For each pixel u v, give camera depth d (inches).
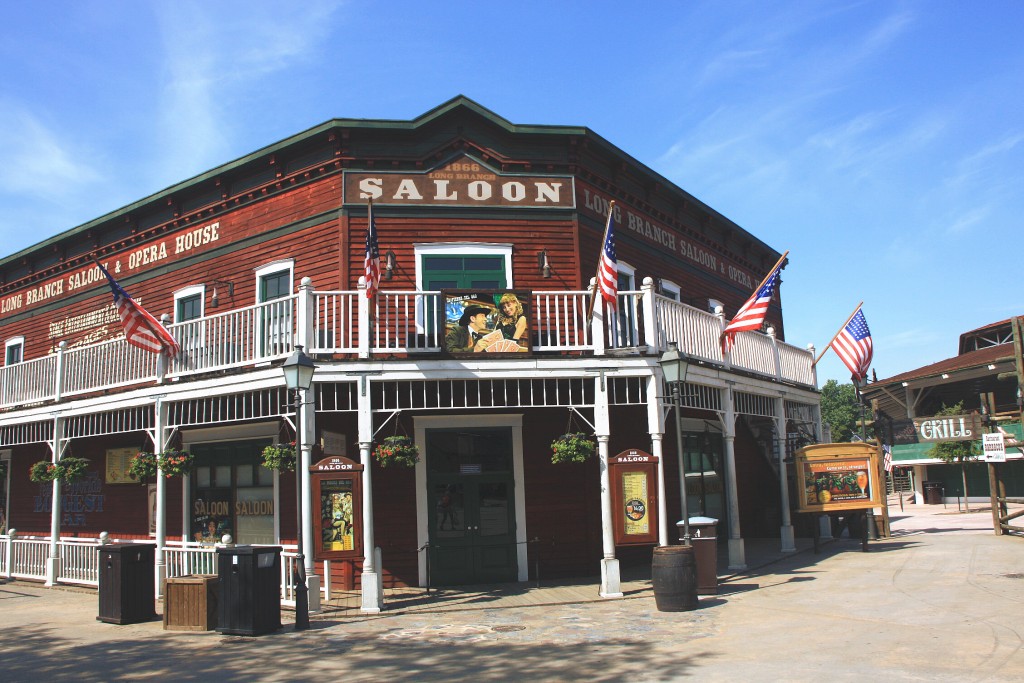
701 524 486.0
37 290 865.5
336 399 502.3
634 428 639.8
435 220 602.2
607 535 492.1
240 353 526.6
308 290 498.3
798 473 645.3
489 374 498.0
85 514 765.3
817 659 307.1
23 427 712.4
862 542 645.3
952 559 558.6
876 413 1405.0
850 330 760.3
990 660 292.4
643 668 307.4
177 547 571.5
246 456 624.4
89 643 399.5
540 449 589.3
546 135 615.2
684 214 806.5
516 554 570.6
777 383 699.4
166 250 722.8
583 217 628.7
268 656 355.3
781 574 545.6
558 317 559.2
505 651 350.6
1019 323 713.0
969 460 1048.2
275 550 419.2
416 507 564.7
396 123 597.9
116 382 614.2
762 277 1007.6
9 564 685.9
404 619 439.5
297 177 627.8
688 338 562.6
